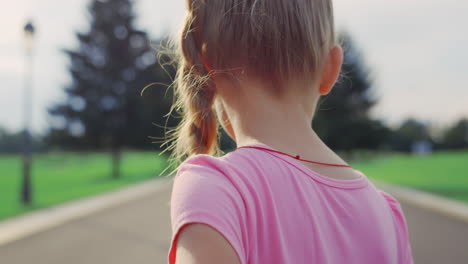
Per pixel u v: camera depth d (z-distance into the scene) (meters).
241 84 0.60
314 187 0.58
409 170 32.84
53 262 6.03
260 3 0.59
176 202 0.47
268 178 0.54
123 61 33.94
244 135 0.61
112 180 27.12
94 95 33.28
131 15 34.66
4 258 6.29
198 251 0.43
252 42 0.58
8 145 70.00
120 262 6.00
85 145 33.84
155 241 7.46
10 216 10.77
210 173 0.49
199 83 0.61
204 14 0.61
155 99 32.59
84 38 33.62
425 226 8.79
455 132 64.69
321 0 0.64
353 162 45.56
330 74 0.66
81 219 10.27
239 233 0.46
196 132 0.64
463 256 6.07
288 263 0.50
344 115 40.34
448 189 17.73
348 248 0.57
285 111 0.61
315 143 0.64
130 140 33.31
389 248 0.63
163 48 0.70
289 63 0.59
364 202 0.63
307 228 0.53
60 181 25.36
